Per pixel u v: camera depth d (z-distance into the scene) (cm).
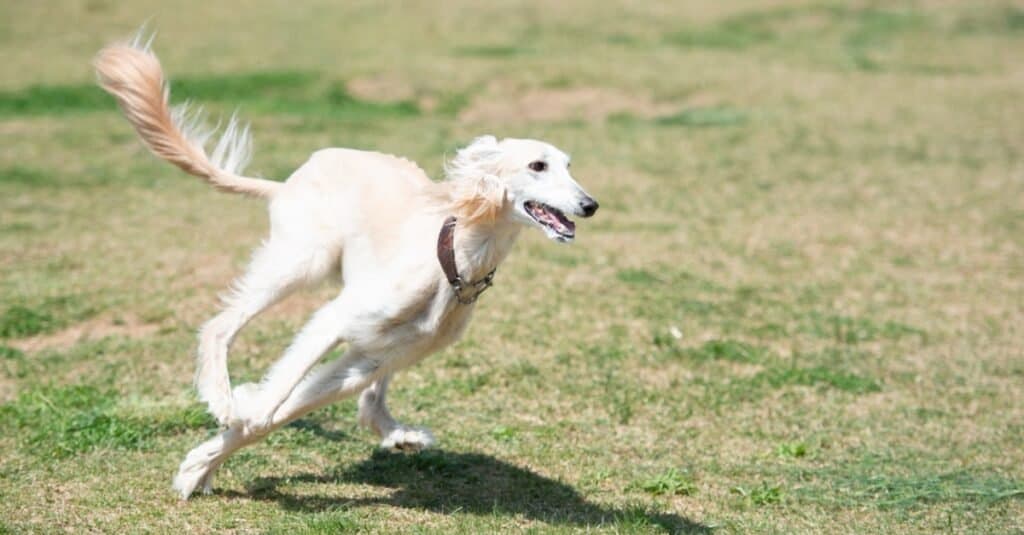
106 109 2030
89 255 1185
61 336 958
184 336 953
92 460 704
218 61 2369
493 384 880
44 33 2681
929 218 1448
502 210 630
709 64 2481
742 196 1541
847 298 1140
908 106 2141
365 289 637
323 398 638
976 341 1026
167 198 1457
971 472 748
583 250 1273
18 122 1894
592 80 2278
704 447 787
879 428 829
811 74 2419
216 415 646
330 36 2739
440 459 734
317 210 683
